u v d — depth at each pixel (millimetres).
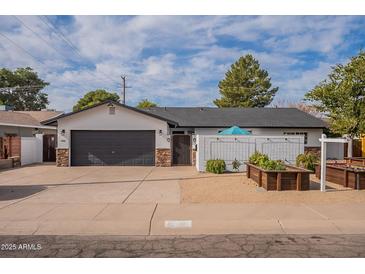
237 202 8617
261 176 10719
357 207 8031
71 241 5906
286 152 16156
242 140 16000
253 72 47531
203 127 24000
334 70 15922
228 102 46938
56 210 7855
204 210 7797
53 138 23109
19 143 20016
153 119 19734
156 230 6516
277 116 26391
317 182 11727
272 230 6484
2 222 6926
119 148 19797
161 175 14688
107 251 5395
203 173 15273
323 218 7121
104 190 10641
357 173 10273
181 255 5195
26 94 55188
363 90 14914
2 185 11797
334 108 15938
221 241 5863
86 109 19562
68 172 16141
